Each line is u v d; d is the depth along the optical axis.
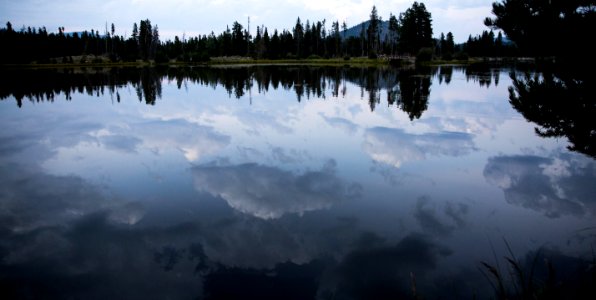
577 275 4.37
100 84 31.81
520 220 6.04
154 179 8.31
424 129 13.06
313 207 6.70
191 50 98.38
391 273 4.62
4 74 46.47
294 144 11.16
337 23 100.69
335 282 4.46
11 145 11.43
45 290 4.40
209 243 5.49
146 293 4.32
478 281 4.41
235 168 8.97
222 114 16.55
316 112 16.89
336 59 87.81
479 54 94.62
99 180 8.31
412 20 73.38
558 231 5.63
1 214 6.59
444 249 5.18
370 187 7.64
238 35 98.31
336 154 10.06
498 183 7.79
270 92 25.00
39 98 22.56
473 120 14.62
